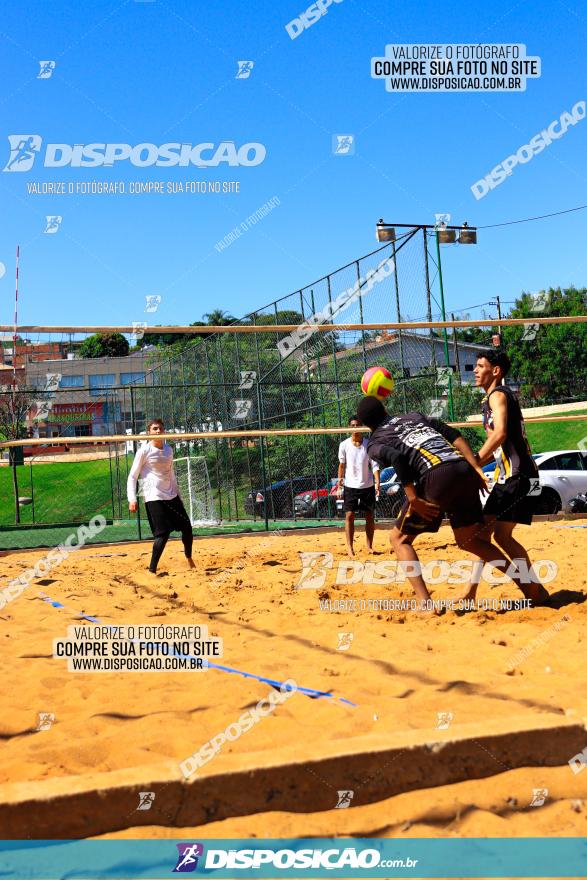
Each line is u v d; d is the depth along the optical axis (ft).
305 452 63.77
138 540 45.91
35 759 10.14
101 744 10.53
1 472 108.37
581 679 12.94
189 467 73.77
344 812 9.05
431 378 53.47
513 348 139.54
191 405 83.10
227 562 32.58
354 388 58.85
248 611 20.66
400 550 19.31
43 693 13.39
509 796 9.34
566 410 113.60
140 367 96.48
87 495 95.50
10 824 8.34
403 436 18.63
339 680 13.19
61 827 8.48
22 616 21.11
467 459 18.54
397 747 9.43
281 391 67.26
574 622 17.24
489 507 19.29
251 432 31.71
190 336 133.28
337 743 9.58
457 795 9.28
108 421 84.58
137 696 13.00
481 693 12.23
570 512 48.11
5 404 65.36
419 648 15.66
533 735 9.96
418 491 18.53
